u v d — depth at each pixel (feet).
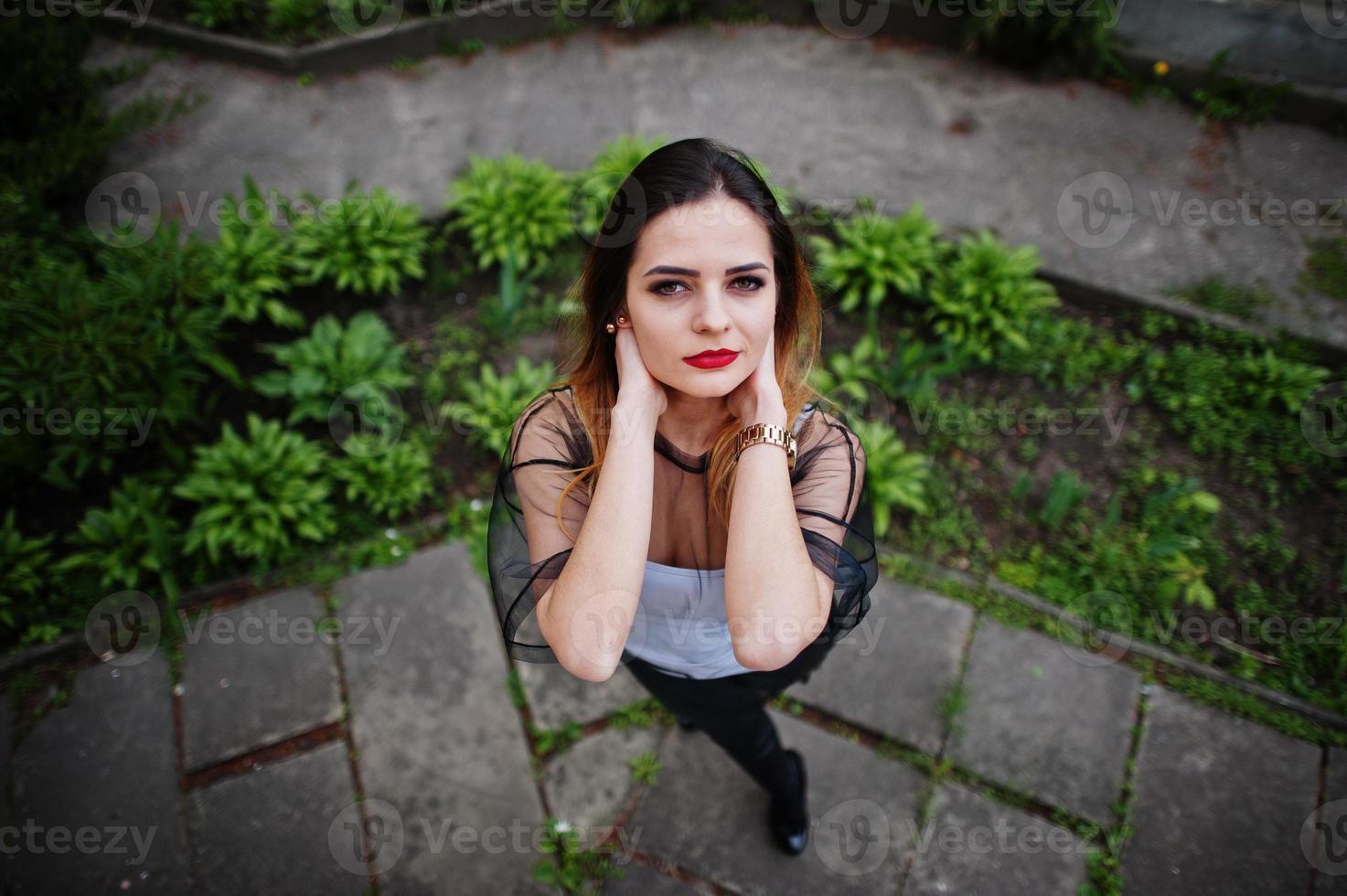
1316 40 13.92
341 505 10.15
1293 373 10.72
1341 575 9.61
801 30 15.37
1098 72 14.23
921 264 11.71
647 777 8.31
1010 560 9.71
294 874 7.91
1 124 12.24
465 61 15.03
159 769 8.48
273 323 11.69
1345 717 8.63
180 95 13.84
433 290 12.10
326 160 13.57
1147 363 11.19
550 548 4.37
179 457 9.96
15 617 9.25
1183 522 9.97
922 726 8.61
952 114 14.02
